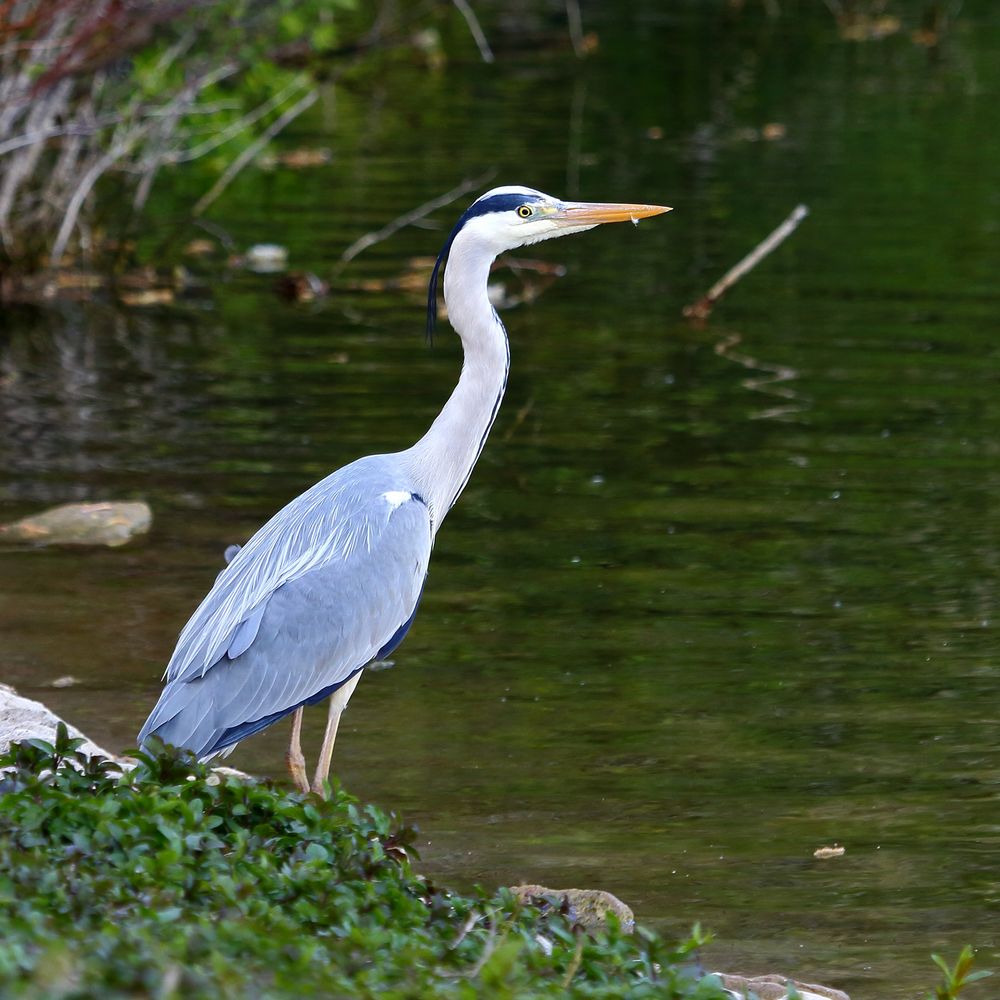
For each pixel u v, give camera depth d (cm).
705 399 1773
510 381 1850
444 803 965
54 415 1747
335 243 2489
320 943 588
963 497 1479
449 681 1138
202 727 889
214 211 2681
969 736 1046
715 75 3800
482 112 3441
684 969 664
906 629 1210
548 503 1484
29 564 1340
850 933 818
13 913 567
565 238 2522
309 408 1769
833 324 2039
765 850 908
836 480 1527
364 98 3650
